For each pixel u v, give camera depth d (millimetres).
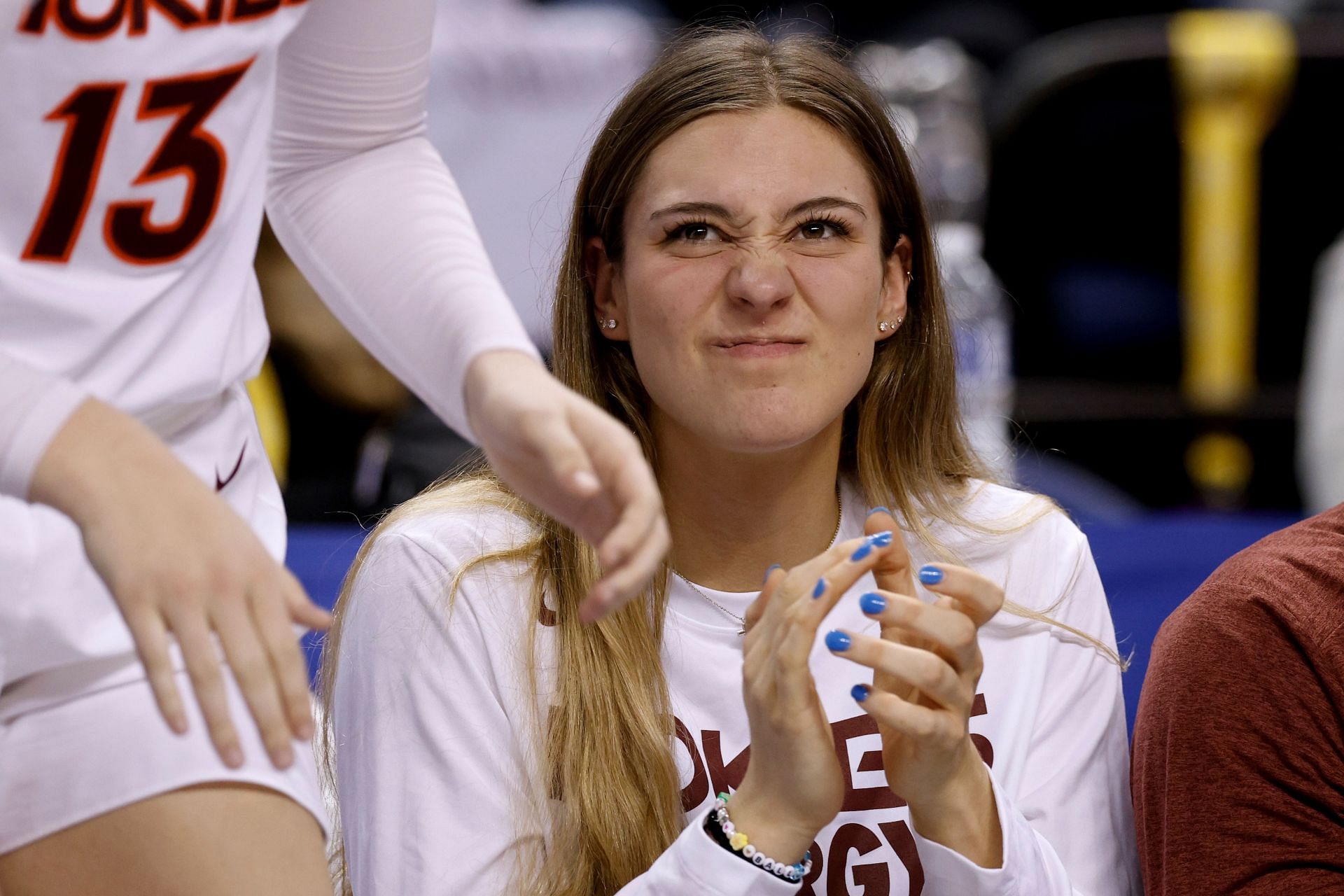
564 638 5941
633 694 5852
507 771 5816
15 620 3918
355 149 4719
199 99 4074
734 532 6051
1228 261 13797
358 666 6035
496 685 5902
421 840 5695
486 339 4121
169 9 3992
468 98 12883
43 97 3848
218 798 4039
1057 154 13766
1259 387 13906
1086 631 6422
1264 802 5664
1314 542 5926
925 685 4855
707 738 5941
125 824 3986
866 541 4852
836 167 5734
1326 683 5629
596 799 5789
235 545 3352
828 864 5797
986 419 11641
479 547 6094
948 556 6352
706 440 5797
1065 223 13844
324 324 11109
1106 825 6168
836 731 5941
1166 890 5816
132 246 4035
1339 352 12266
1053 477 11289
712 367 5590
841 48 6352
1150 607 8688
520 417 3822
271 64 4273
